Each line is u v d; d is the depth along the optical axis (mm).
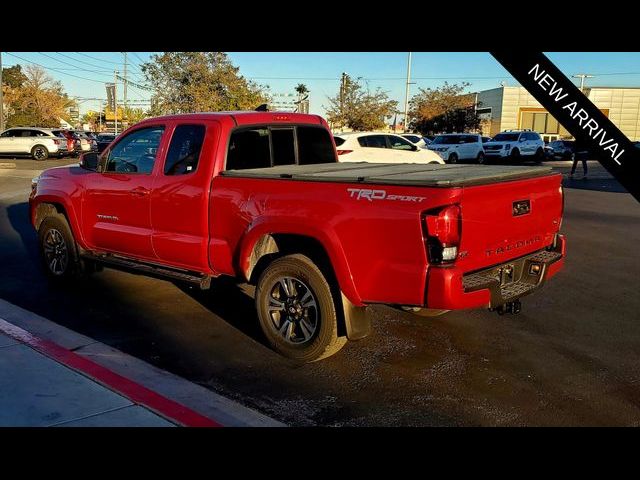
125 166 6168
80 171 6730
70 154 33812
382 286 4254
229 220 5145
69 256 6832
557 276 7672
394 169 5227
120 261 6355
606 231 10969
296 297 4852
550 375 4641
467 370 4734
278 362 4895
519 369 4754
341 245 4391
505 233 4520
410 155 16812
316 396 4266
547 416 3973
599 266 8234
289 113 6156
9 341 4965
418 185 4066
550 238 5234
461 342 5352
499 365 4836
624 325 5816
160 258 5863
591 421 3904
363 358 4980
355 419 3918
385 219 4160
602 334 5562
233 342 5332
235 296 6727
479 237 4227
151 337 5434
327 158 6605
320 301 4645
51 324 5637
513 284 4781
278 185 4785
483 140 39562
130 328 5672
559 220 5309
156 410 3809
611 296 6805
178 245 5582
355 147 16141
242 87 32312
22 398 3920
